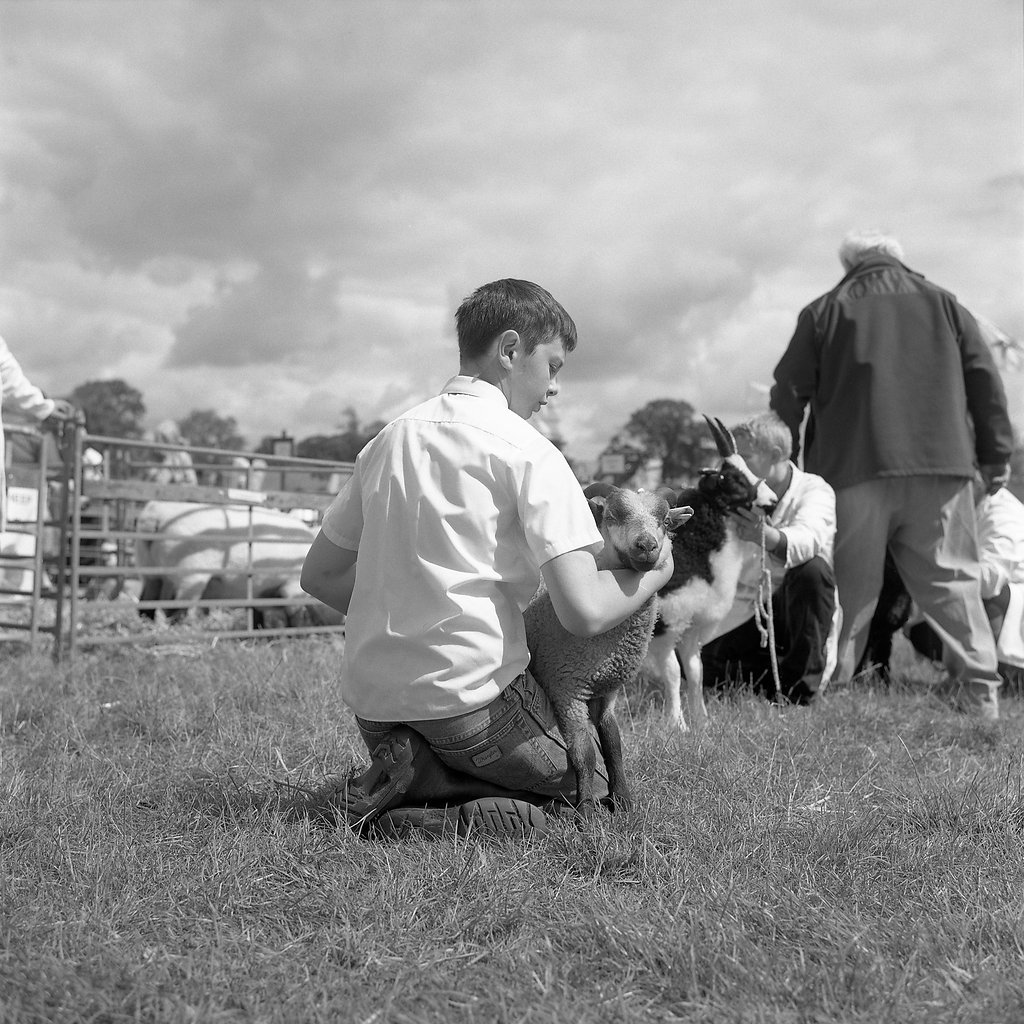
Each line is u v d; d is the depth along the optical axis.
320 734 4.43
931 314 6.66
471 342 3.32
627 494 3.17
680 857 2.97
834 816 3.43
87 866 2.83
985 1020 2.10
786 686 6.24
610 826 3.17
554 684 3.28
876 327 6.65
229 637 9.01
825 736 4.80
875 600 6.71
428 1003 2.17
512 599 3.20
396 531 3.16
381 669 3.17
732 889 2.72
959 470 6.48
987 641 6.51
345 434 84.81
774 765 4.11
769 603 5.88
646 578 3.18
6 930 2.41
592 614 3.01
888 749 4.71
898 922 2.57
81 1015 2.07
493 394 3.27
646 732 4.66
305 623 9.99
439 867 2.84
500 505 3.13
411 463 3.16
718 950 2.35
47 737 4.61
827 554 6.27
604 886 2.80
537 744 3.25
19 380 6.71
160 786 3.73
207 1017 2.06
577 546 3.03
